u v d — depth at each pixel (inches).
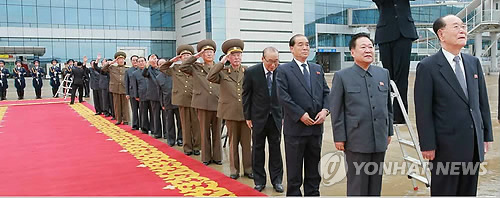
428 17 1045.8
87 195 159.5
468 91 114.6
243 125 186.1
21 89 673.6
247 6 1197.1
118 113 368.2
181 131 268.4
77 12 1178.0
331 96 128.7
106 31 1217.4
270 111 165.9
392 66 183.9
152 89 287.9
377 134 122.6
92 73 439.5
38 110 490.6
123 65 371.6
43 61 1141.7
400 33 177.2
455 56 115.7
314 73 147.7
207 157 212.2
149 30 1283.2
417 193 152.8
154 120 294.0
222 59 186.9
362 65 126.0
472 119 112.9
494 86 610.2
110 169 201.5
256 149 167.9
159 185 172.9
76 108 511.2
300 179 146.0
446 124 113.5
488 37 1026.7
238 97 182.7
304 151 148.1
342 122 126.0
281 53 1258.6
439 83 114.3
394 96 159.6
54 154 237.5
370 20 1496.1
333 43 1504.7
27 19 1120.2
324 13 1461.6
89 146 262.2
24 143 273.6
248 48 1202.0
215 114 211.6
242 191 164.2
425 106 114.9
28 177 187.3
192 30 1229.1
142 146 262.4
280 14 1250.6
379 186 127.4
